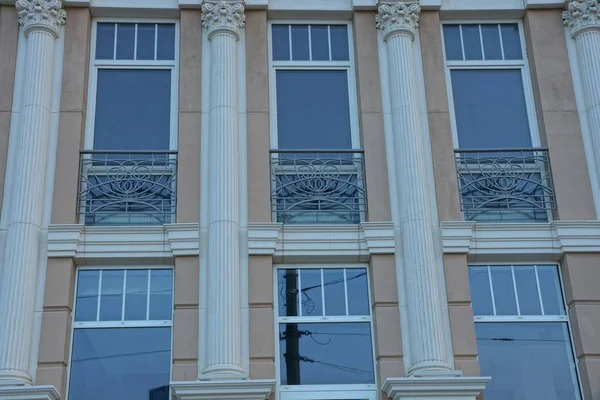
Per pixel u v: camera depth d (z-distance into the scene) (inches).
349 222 488.7
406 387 427.5
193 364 445.1
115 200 485.7
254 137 500.4
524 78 535.5
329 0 541.3
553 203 495.2
